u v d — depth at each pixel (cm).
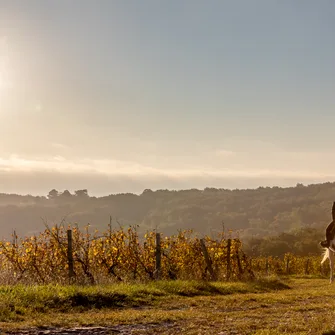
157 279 1983
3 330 987
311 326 982
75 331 1005
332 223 1597
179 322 1108
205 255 2311
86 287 1527
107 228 2214
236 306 1388
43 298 1290
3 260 1862
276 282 2305
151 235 2359
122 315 1169
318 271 4881
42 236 1988
